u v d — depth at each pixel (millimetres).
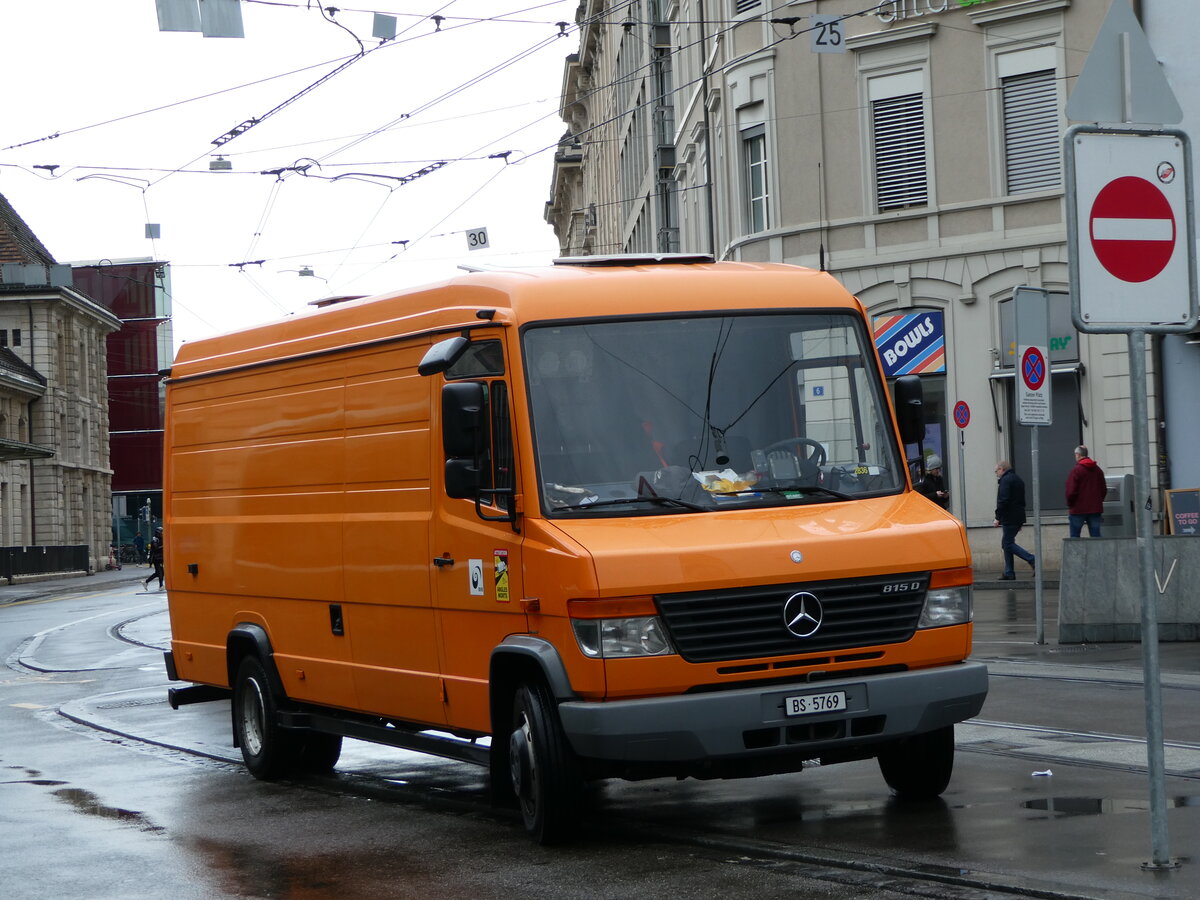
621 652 7625
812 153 30625
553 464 8188
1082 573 15773
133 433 113312
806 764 10078
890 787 9102
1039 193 28250
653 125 45094
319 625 10578
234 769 12062
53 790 11188
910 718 7969
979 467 28875
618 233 62469
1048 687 12656
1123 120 6840
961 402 24406
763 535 7934
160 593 47688
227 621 11977
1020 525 25609
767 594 7801
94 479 95125
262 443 11383
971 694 8125
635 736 7570
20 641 28531
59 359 89500
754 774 7938
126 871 8164
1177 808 8008
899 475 8656
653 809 9133
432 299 9344
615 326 8516
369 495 9891
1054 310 28250
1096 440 27516
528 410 8258
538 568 7992
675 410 8391
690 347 8555
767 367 8609
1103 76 6816
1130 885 6477
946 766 8594
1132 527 26609
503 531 8336
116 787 11258
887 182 30047
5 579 67688
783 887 6934
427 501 9188
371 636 9898
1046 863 6969
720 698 7648
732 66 31922
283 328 11195
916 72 29656
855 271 30250
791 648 7836
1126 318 6781
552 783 8047
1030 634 17250
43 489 86375
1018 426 28578
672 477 8234
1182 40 25984
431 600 9133
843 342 8812
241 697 11719
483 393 8344
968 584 8266
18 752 13469
